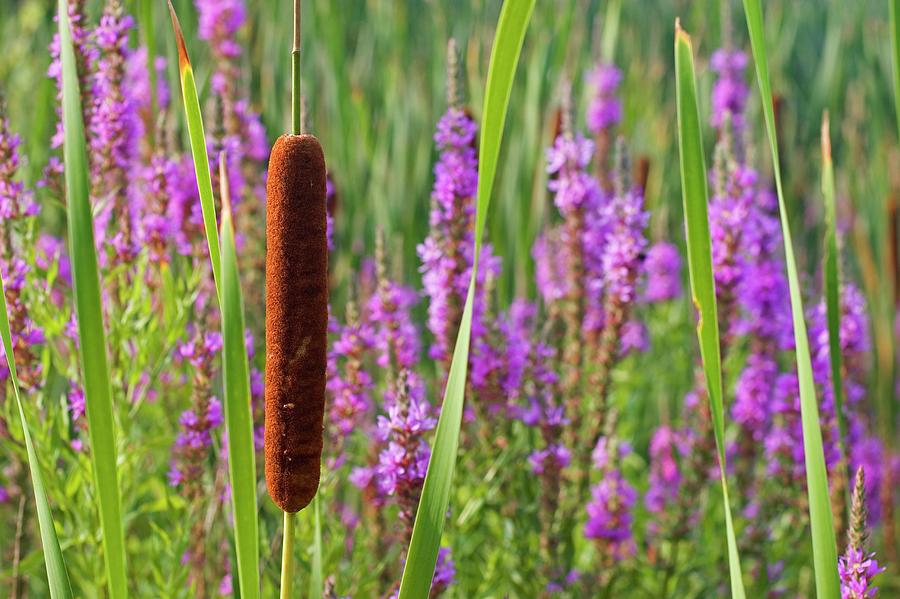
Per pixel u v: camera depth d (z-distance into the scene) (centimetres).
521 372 147
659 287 211
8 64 243
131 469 142
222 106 158
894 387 236
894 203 213
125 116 137
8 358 112
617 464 158
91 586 140
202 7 175
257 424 140
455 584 141
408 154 248
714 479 174
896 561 190
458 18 293
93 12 151
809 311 155
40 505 112
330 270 194
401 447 129
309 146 108
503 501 150
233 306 108
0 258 132
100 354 109
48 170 137
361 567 142
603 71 217
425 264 147
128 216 140
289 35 254
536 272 208
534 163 208
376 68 268
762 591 161
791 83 331
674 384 213
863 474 121
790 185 235
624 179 155
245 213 156
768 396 170
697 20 278
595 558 157
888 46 313
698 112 115
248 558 110
